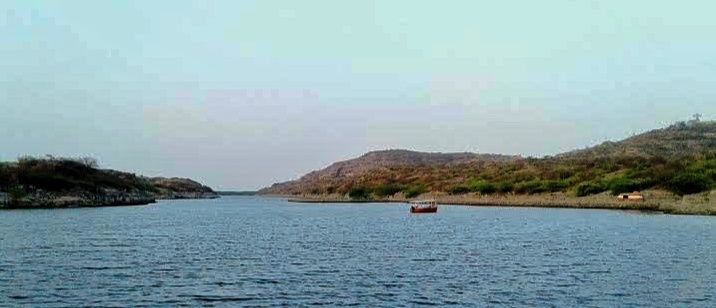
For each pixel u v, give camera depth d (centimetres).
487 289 4031
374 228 10469
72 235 8719
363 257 5916
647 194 16725
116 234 9050
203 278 4553
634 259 5494
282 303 3619
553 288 4050
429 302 3622
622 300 3634
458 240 7781
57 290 4016
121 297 3788
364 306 3525
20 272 4838
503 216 13650
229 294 3897
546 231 9031
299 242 7731
